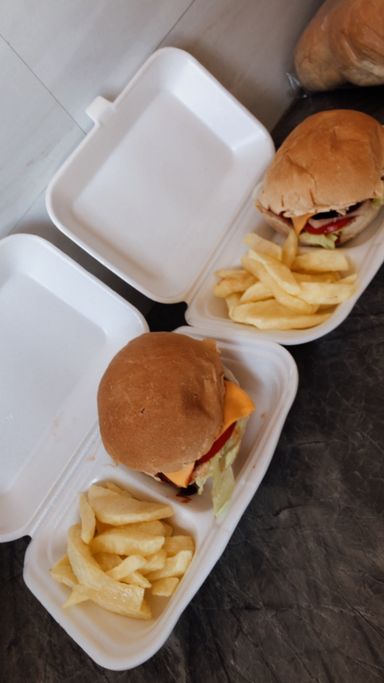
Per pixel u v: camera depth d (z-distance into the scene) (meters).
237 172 0.72
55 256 0.63
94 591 0.55
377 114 0.72
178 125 0.69
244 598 0.54
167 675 0.54
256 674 0.51
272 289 0.61
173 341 0.57
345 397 0.58
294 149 0.62
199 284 0.68
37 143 0.62
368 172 0.59
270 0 0.74
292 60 0.80
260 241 0.64
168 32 0.68
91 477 0.61
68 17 0.60
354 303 0.58
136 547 0.55
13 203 0.63
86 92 0.64
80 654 0.58
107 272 0.72
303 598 0.52
